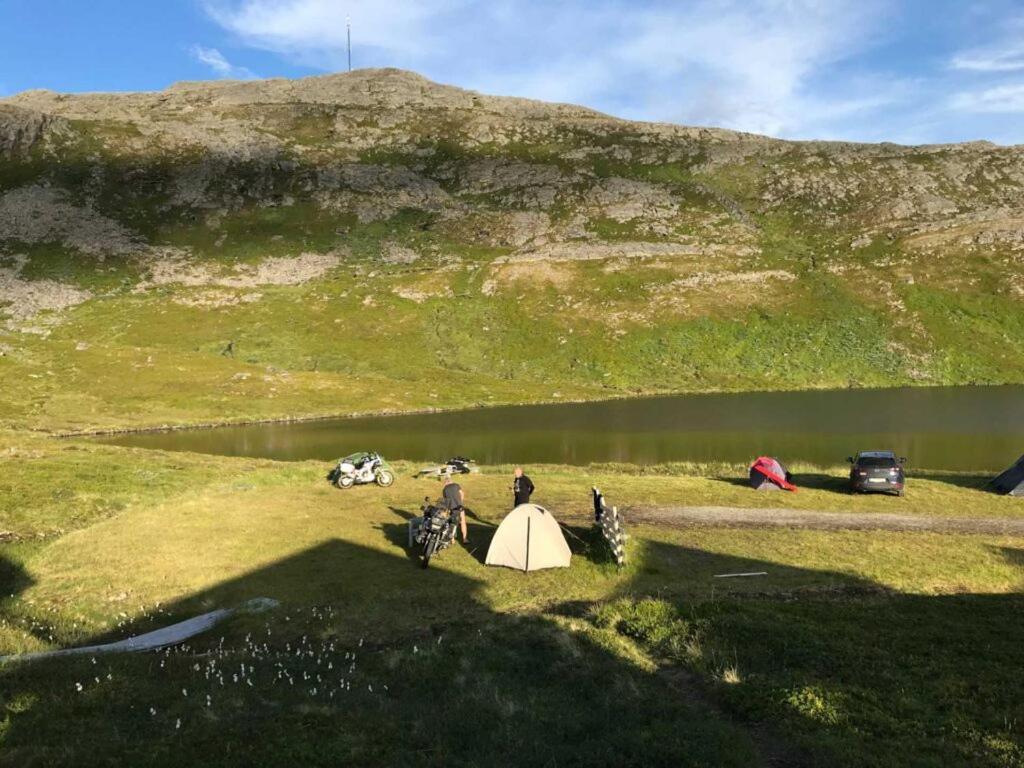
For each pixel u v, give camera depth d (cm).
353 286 12500
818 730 882
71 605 1554
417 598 1598
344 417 7038
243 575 1772
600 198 18550
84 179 17600
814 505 2711
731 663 1150
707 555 1975
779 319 10950
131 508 2542
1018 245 12594
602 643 1272
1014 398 7638
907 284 11731
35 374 7694
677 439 5434
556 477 3441
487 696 1003
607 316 11188
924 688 1019
